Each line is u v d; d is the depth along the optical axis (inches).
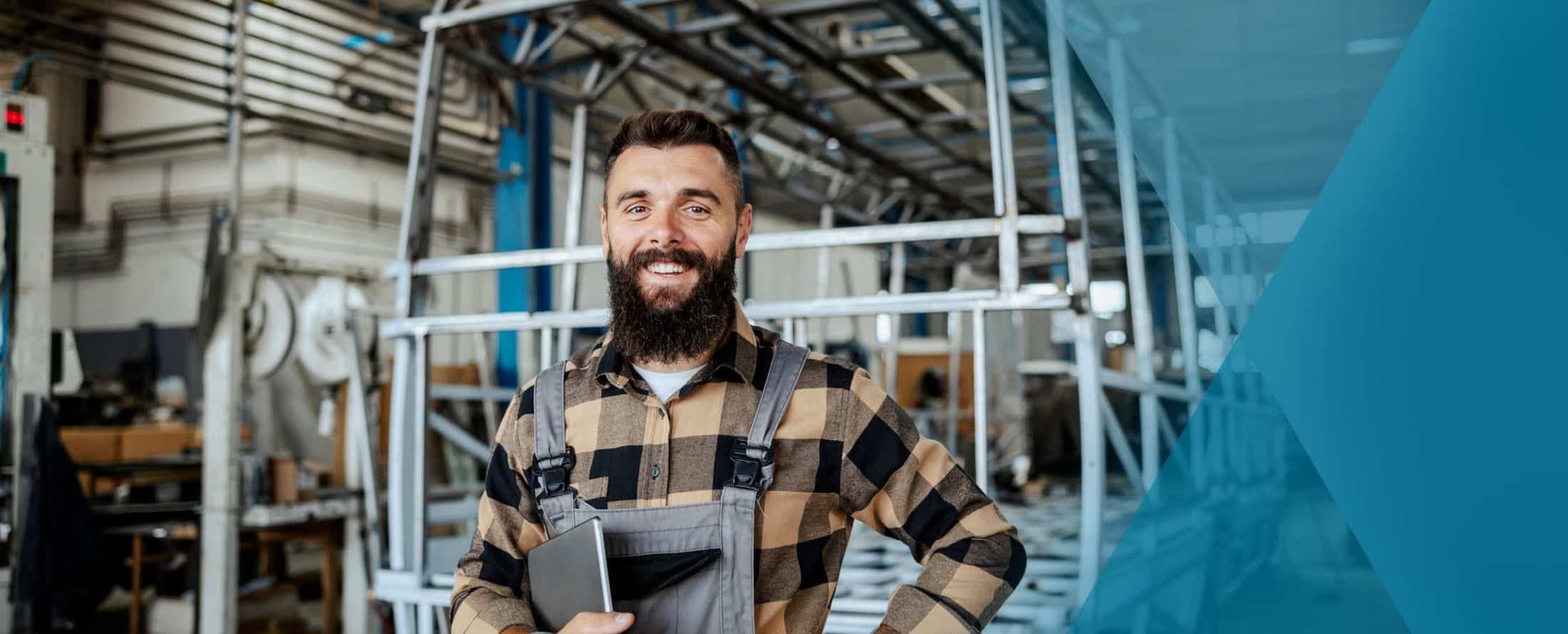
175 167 318.3
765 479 44.8
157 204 320.2
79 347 325.4
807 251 431.5
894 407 48.4
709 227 45.4
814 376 47.3
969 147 263.7
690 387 46.3
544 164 247.6
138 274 324.5
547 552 45.3
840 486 46.7
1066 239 84.1
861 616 85.2
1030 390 302.8
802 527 45.8
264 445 253.9
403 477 100.3
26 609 149.7
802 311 88.4
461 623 46.6
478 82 262.5
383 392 195.5
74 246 332.2
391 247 304.3
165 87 193.8
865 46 167.5
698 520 44.8
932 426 343.3
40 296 157.9
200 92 283.9
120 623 194.4
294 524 184.1
